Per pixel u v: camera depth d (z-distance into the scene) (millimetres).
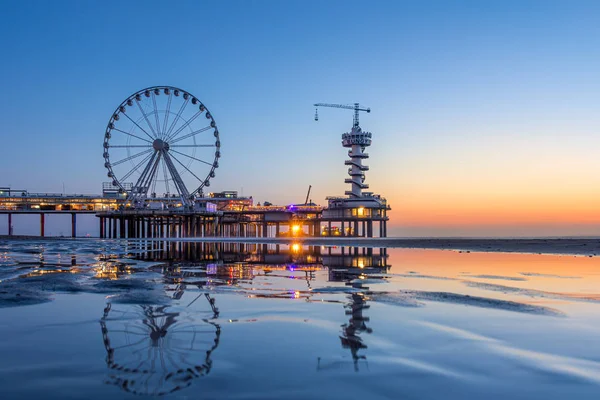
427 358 9180
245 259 41469
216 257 44531
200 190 104750
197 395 7137
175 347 9922
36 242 87375
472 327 12016
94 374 8125
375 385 7598
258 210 156000
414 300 16422
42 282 20422
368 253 51000
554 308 14812
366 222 154625
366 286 20672
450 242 78125
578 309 14641
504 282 22188
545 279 23516
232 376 8047
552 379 7945
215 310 14367
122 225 121625
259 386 7539
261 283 21922
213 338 10734
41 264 32594
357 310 14430
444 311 14266
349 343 10328
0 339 10562
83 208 139875
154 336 10922
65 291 18281
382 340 10609
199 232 129500
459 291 18938
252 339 10656
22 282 20469
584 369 8492
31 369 8375
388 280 23219
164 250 58812
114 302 15750
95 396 7066
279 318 13133
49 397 7012
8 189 139125
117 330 11516
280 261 38438
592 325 12273
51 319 12828
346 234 155375
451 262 35969
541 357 9258
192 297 17109
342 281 22812
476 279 23594
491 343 10375
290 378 7941
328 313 13914
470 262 35844
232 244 86688
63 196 139500
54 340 10484
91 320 12719
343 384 7629
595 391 7352
